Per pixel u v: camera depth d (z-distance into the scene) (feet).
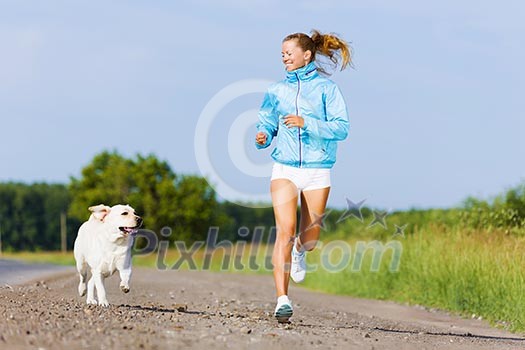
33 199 299.58
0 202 297.53
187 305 42.14
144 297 45.68
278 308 31.73
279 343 26.68
